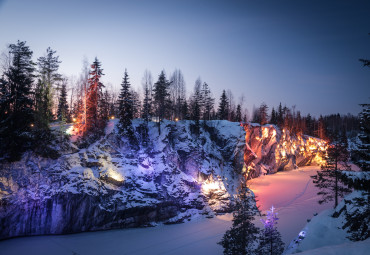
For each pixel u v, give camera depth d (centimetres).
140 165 4319
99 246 2998
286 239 3256
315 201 5075
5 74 3650
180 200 4216
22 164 3416
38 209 3197
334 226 2289
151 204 3791
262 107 9300
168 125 5378
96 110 4519
